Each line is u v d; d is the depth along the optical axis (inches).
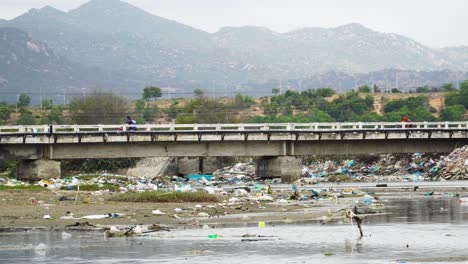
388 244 1865.2
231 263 1637.6
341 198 3265.3
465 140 5113.2
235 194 3358.8
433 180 4793.3
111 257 1707.7
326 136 4867.1
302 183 4687.5
